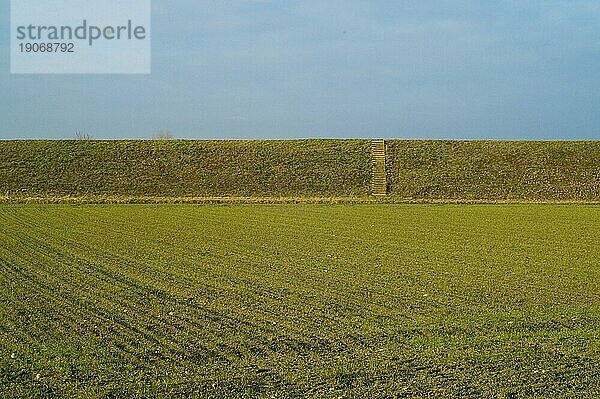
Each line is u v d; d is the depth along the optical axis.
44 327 19.36
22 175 76.25
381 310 21.55
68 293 23.59
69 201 60.66
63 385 14.90
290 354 17.08
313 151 84.50
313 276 26.75
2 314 20.70
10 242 35.22
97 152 83.44
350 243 35.34
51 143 86.31
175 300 22.67
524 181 75.06
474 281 25.97
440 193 72.25
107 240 36.12
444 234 39.12
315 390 14.65
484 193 72.06
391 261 30.09
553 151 83.19
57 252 32.09
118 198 65.19
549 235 38.91
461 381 15.10
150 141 88.31
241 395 14.39
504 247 34.31
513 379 15.20
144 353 17.11
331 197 70.50
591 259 30.84
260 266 28.75
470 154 83.00
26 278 26.08
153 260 30.06
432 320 20.36
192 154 83.62
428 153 83.50
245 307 21.81
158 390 14.65
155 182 75.75
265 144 87.25
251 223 44.34
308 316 20.75
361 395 14.34
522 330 19.36
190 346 17.72
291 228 41.75
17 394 14.36
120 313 20.98
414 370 15.85
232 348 17.56
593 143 86.00
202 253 31.98
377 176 77.00
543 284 25.53
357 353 17.16
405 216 49.12
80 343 17.88
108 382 15.10
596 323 20.12
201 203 59.75
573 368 15.92
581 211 53.19
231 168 79.69
